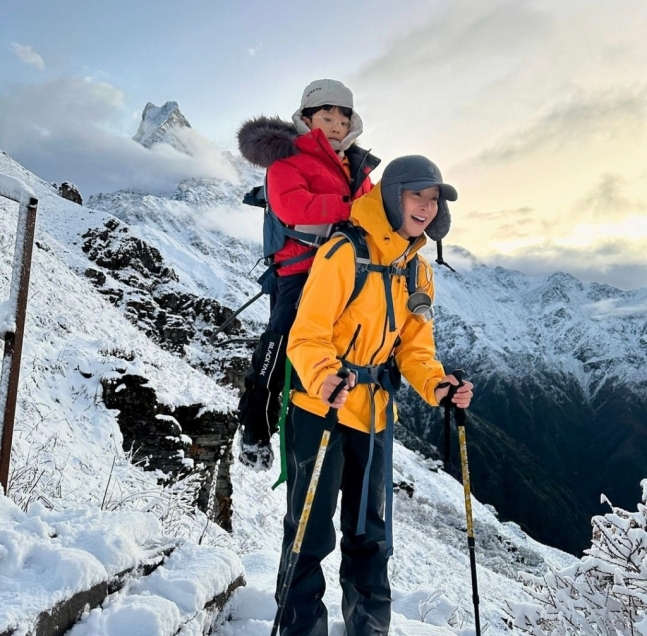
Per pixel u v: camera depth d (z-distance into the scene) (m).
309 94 3.46
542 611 3.91
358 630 2.71
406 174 2.74
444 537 26.91
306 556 2.71
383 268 2.80
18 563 2.21
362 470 2.84
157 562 2.80
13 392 3.46
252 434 2.96
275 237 3.19
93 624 2.18
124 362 9.53
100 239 27.80
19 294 3.50
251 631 2.85
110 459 8.04
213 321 26.78
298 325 2.66
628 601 3.68
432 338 3.15
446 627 3.70
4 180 3.50
